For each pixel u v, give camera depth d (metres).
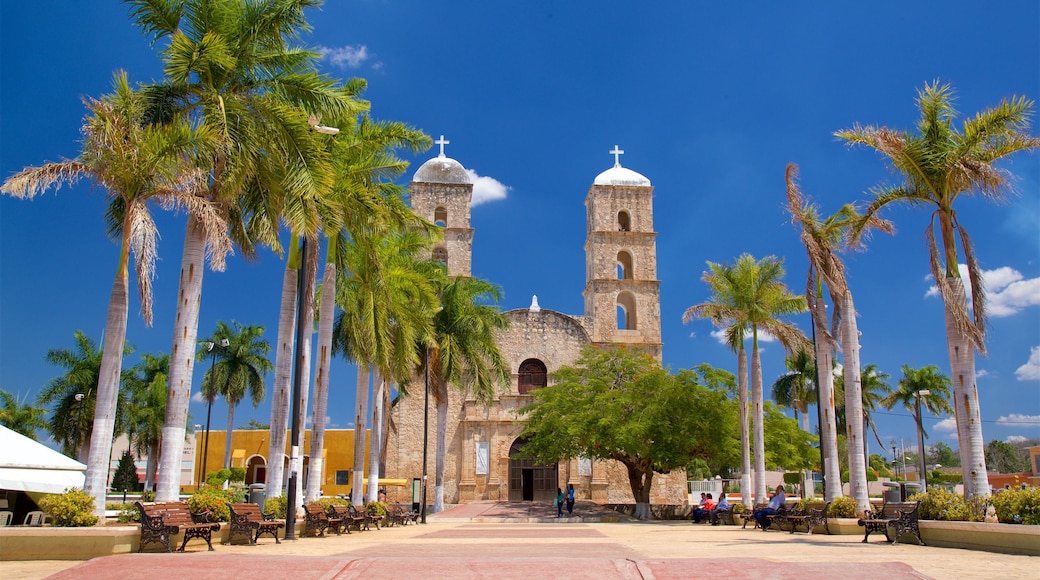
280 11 20.17
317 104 20.86
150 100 19.59
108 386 17.17
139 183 17.58
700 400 40.91
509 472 53.78
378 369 30.61
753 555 15.88
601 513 44.12
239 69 20.33
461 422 53.88
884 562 13.09
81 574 11.91
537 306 57.19
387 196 28.41
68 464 25.55
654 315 56.94
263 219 21.91
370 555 15.72
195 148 18.14
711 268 34.91
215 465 66.69
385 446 48.19
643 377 42.06
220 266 17.89
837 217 26.95
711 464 43.75
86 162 17.34
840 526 23.59
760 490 33.88
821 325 29.28
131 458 61.53
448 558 13.38
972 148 19.81
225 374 59.09
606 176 59.69
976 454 19.19
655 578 11.56
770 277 34.62
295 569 12.19
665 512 44.47
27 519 20.80
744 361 35.53
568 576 11.74
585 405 42.44
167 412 18.64
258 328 61.16
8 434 25.97
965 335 19.52
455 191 58.69
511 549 18.05
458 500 52.62
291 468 21.39
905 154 20.16
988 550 16.81
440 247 57.50
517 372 55.44
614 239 57.84
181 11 20.14
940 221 20.69
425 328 32.84
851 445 24.97
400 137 27.50
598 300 56.75
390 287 30.33
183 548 16.30
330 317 27.88
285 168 20.30
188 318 19.16
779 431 42.31
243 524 19.00
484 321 41.12
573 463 53.78
